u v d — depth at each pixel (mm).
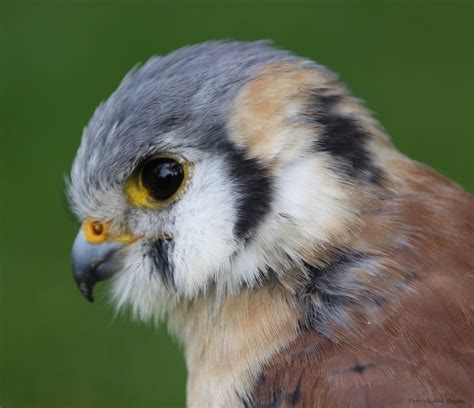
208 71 8727
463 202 8477
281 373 7777
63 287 17391
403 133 19406
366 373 7285
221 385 8367
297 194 8250
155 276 9047
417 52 20828
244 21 21391
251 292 8422
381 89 20016
